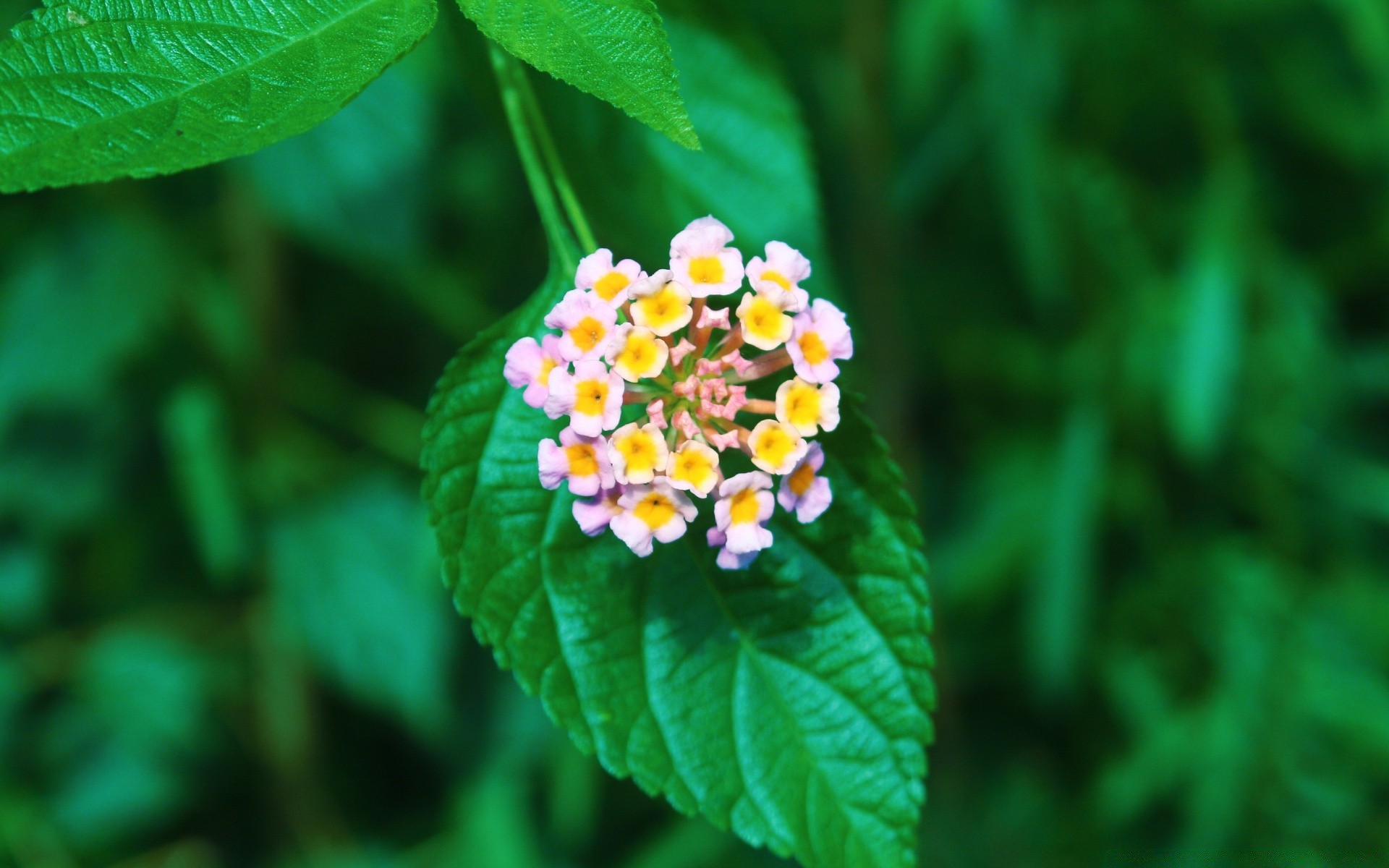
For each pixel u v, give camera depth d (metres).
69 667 0.51
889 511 0.33
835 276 0.50
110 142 0.31
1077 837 0.54
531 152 0.34
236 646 0.53
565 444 0.32
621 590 0.33
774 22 0.50
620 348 0.32
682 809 0.33
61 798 0.52
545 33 0.31
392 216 0.47
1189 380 0.49
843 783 0.33
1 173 0.31
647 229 0.36
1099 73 0.53
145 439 0.52
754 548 0.32
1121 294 0.54
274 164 0.45
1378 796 0.52
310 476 0.51
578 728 0.33
